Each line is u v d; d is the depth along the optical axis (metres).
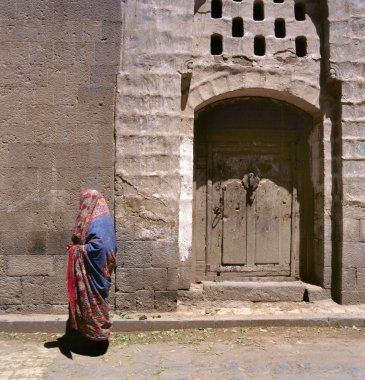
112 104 6.12
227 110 6.84
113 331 5.62
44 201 6.03
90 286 4.90
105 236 4.92
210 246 6.75
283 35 6.59
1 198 6.00
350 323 5.78
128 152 6.10
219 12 6.58
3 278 5.97
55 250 6.02
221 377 4.32
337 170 6.37
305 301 6.41
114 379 4.27
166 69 6.19
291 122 6.89
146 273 6.05
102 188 6.07
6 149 6.03
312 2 6.57
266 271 6.79
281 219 6.85
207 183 6.79
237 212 6.80
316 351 4.97
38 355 4.86
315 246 6.68
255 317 5.83
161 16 6.24
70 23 6.15
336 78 6.29
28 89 6.08
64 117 6.08
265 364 4.61
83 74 6.12
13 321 5.65
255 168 6.86
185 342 5.25
